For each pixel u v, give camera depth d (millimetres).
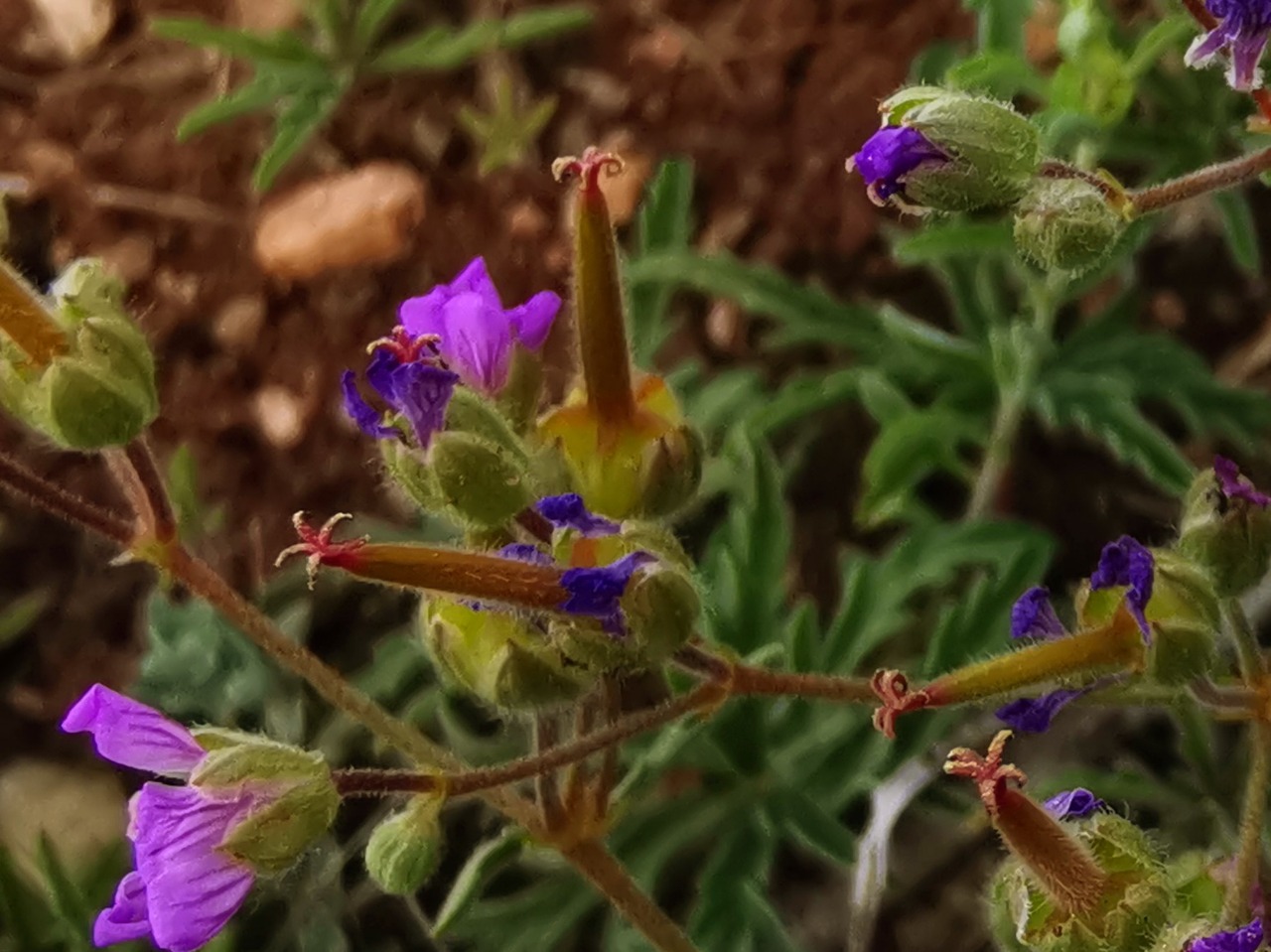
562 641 99
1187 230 184
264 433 189
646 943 144
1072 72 142
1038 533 149
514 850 123
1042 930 101
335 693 114
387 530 168
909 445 158
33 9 211
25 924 148
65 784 176
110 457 111
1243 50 106
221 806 100
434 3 208
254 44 188
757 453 147
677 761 144
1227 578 104
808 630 144
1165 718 157
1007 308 177
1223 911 106
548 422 109
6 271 102
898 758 142
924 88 114
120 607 185
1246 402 159
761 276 166
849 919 162
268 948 153
